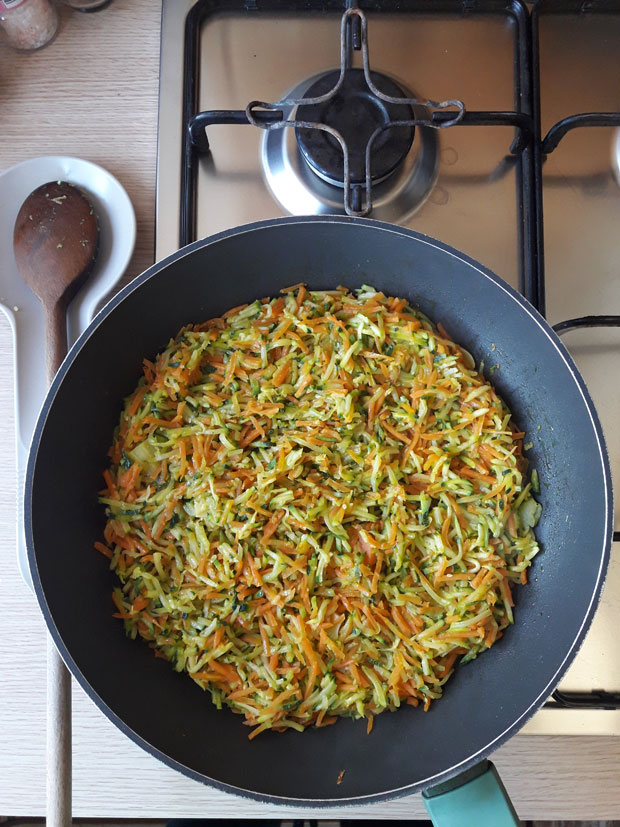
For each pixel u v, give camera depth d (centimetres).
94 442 38
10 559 42
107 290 43
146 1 48
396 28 47
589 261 44
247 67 47
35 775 40
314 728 38
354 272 40
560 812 40
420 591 38
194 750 35
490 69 47
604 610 41
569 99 47
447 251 35
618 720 39
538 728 39
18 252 43
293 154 45
